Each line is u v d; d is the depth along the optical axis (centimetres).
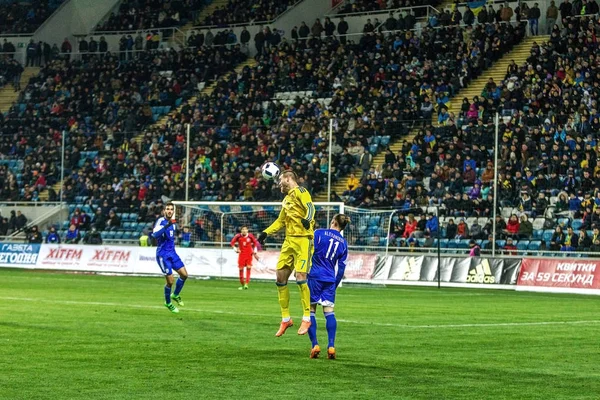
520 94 4997
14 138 6134
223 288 3838
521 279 4044
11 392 1241
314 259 1625
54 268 5134
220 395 1241
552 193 4378
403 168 4825
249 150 5350
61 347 1717
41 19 7444
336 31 6606
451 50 5647
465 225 4391
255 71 6141
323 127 5350
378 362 1585
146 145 5753
